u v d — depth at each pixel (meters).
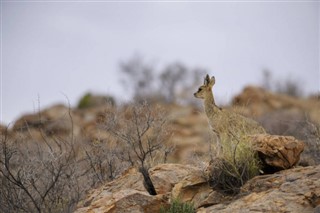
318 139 36.03
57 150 36.34
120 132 36.47
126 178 31.84
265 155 29.94
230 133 32.81
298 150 30.20
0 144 34.59
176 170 31.56
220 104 40.91
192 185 29.28
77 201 32.34
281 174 28.69
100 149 36.38
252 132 33.75
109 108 39.03
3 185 33.06
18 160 35.19
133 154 37.72
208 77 37.62
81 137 42.50
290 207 25.56
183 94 92.12
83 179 35.16
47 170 33.72
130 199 28.48
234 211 26.41
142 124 37.19
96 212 28.17
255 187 28.22
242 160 29.50
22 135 37.34
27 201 33.06
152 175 31.27
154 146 36.22
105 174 36.03
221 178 29.08
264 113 64.69
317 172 27.88
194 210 28.19
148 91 99.06
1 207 32.12
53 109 73.31
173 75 106.25
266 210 25.70
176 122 63.16
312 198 25.77
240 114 36.69
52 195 33.16
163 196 29.38
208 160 33.59
